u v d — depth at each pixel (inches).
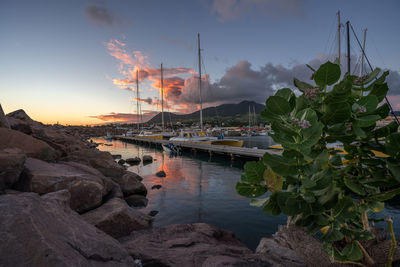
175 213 302.7
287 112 49.5
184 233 200.7
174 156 1029.2
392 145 46.4
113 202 253.1
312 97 50.3
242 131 3440.0
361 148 53.0
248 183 59.2
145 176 569.9
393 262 65.8
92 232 112.2
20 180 206.7
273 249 118.4
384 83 52.6
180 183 485.1
